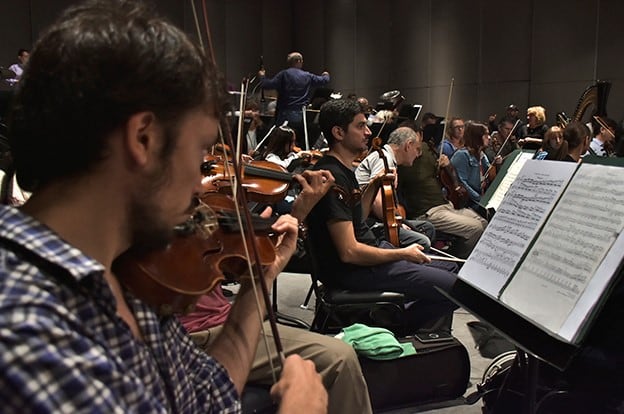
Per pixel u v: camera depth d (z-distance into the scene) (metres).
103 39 0.73
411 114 7.18
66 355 0.63
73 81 0.72
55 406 0.60
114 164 0.75
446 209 5.09
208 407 1.03
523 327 1.67
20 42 10.16
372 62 12.25
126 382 0.69
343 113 3.05
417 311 3.11
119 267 1.04
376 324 3.09
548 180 1.87
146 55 0.74
